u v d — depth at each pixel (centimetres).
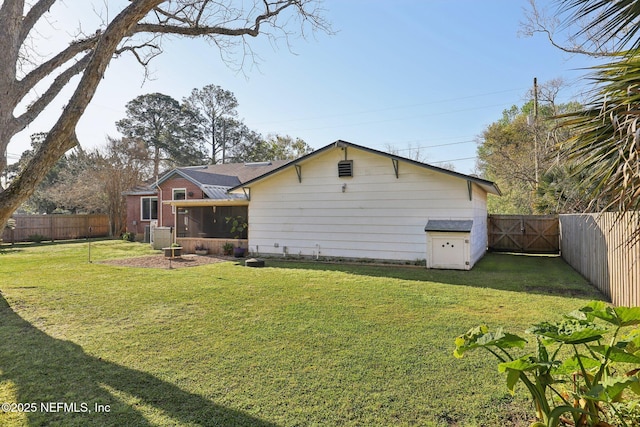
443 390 280
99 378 305
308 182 1110
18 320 473
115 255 1255
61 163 2700
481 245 1157
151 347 376
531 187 1817
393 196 998
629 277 474
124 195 2017
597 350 186
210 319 474
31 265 1002
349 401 265
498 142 2303
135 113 3284
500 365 184
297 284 710
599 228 631
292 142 3909
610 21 235
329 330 425
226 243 1262
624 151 227
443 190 941
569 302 552
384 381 296
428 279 759
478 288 663
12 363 337
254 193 1194
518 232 1325
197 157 3500
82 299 589
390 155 972
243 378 304
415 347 369
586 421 190
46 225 1934
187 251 1339
